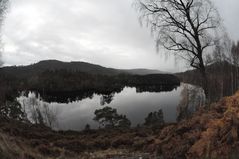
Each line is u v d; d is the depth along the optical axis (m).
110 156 20.30
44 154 19.88
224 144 13.52
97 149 23.44
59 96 146.50
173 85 168.25
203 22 22.62
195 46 22.95
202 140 15.12
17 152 14.98
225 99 17.84
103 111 63.88
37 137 26.62
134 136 25.28
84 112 101.81
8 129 25.81
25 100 85.56
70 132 31.56
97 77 189.12
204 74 23.56
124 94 146.62
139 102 109.94
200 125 17.22
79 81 178.25
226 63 39.22
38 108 74.62
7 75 133.62
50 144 23.44
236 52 45.09
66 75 179.00
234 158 12.14
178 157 16.20
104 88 176.75
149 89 162.38
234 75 41.22
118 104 111.50
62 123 83.94
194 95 27.47
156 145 19.81
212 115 17.12
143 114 86.94
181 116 28.12
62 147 23.16
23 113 66.81
